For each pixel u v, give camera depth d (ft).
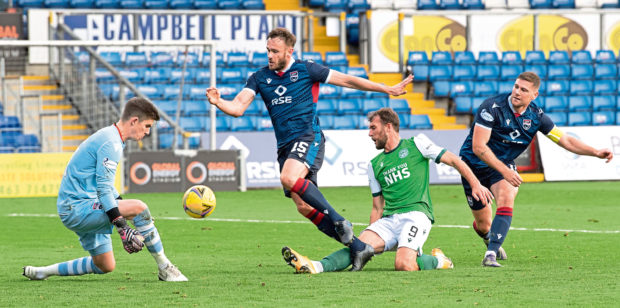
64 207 53.83
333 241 85.66
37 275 57.98
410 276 56.80
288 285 52.90
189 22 199.72
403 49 204.44
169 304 46.32
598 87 204.85
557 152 177.17
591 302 45.96
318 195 58.90
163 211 120.26
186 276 59.00
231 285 53.31
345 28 212.02
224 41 201.26
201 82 188.55
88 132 171.22
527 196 143.33
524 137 68.39
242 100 60.85
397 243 63.00
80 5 207.82
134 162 154.71
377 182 65.00
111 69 166.50
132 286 53.47
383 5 227.81
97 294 50.26
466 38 211.61
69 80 175.63
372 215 65.77
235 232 94.32
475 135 66.33
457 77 202.28
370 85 61.46
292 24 204.13
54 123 167.63
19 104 170.30
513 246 79.36
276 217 111.24
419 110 195.42
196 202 59.77
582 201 133.69
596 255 72.08
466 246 80.28
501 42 213.87
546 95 203.31
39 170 151.33
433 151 62.95
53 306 46.24
